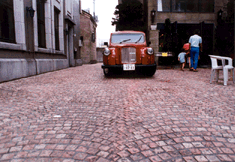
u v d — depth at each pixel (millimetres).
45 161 1771
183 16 13922
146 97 4285
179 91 4918
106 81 6719
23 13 7664
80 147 2037
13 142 2148
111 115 3098
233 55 13609
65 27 14047
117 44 8008
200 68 12469
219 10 13953
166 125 2658
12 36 7316
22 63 7379
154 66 7406
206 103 3773
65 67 13680
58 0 12273
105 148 2018
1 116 3008
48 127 2596
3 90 4934
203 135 2332
